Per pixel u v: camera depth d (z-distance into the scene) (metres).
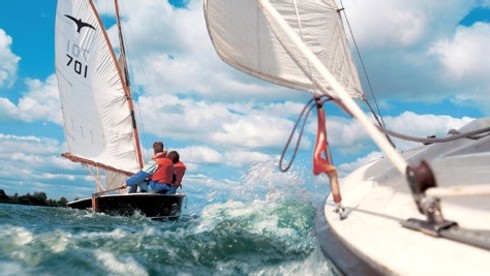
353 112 2.92
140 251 4.64
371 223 3.08
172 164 12.51
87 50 19.48
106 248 4.69
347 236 2.89
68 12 18.94
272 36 4.95
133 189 12.41
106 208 11.67
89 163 19.27
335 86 3.04
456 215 2.68
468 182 3.27
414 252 2.27
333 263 2.82
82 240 4.96
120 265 4.17
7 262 4.08
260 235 5.46
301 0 5.63
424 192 2.28
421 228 2.52
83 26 19.33
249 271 4.18
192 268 4.24
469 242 2.20
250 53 5.05
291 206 7.03
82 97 19.34
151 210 11.62
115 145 19.95
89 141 19.41
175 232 5.60
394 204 3.39
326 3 5.74
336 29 5.87
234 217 6.55
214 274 4.08
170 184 12.45
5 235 4.98
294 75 5.10
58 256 4.30
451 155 4.27
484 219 2.51
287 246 4.90
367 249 2.49
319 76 4.11
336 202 3.41
